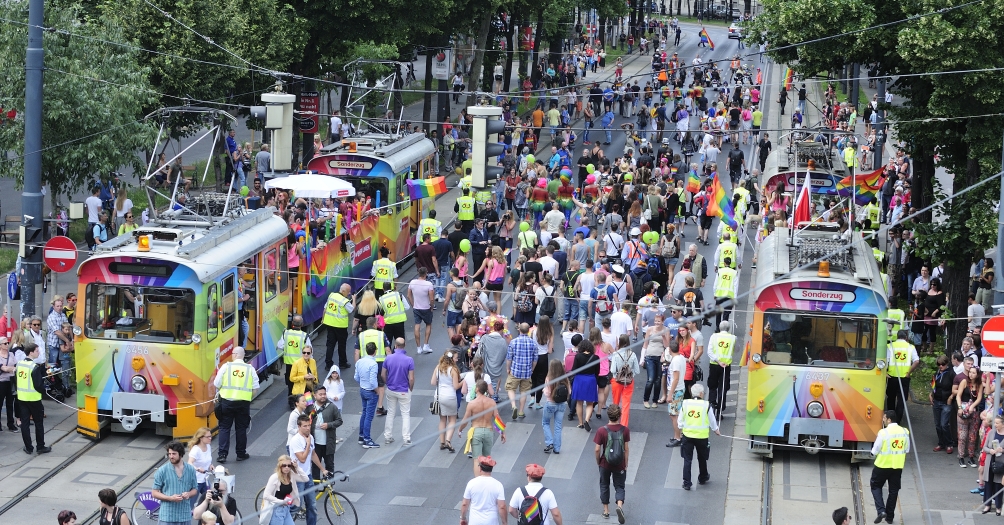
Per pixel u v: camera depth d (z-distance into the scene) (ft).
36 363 150.20
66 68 222.28
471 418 127.54
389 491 142.92
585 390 160.86
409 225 250.98
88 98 221.66
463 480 146.61
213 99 271.28
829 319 149.79
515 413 166.91
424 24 316.19
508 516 137.80
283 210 210.38
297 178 200.13
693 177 278.67
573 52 520.42
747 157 358.84
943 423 156.97
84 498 138.31
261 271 174.19
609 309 189.88
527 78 474.90
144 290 153.07
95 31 232.12
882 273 196.75
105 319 154.30
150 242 155.94
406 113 428.97
